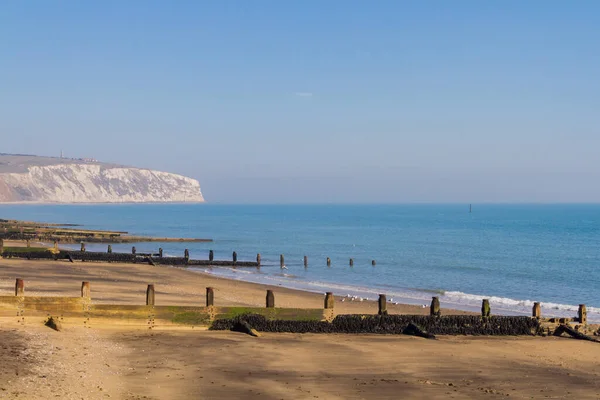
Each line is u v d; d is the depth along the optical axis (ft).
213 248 350.43
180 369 70.59
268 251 342.03
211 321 95.40
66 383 59.52
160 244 360.28
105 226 565.53
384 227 642.63
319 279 216.95
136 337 86.89
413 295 175.83
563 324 104.27
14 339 76.89
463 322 102.78
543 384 72.69
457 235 505.66
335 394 63.87
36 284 141.69
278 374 71.26
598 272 250.37
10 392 54.08
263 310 97.25
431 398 64.08
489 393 67.31
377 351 86.94
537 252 346.33
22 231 334.24
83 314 89.97
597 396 67.92
